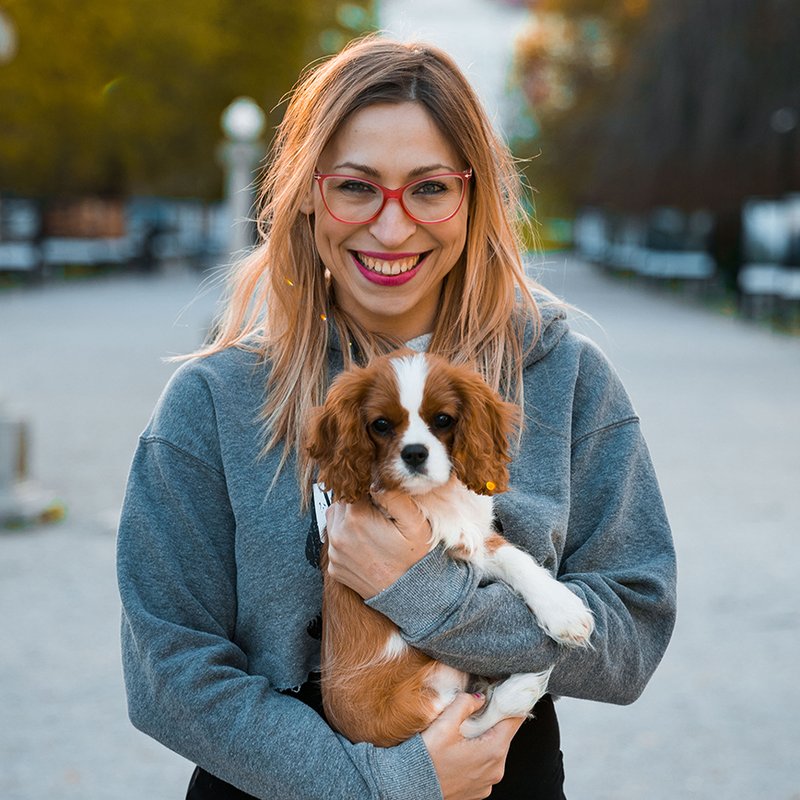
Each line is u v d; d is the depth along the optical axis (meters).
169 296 34.69
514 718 2.53
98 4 32.06
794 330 25.03
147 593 2.60
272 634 2.64
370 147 2.68
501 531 2.74
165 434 2.70
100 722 5.52
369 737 2.56
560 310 2.97
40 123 32.75
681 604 7.19
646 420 13.94
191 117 41.34
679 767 5.11
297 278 2.82
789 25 25.14
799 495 10.07
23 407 14.25
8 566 7.93
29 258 35.94
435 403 2.57
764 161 26.94
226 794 2.65
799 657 6.34
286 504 2.67
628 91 32.84
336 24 49.44
